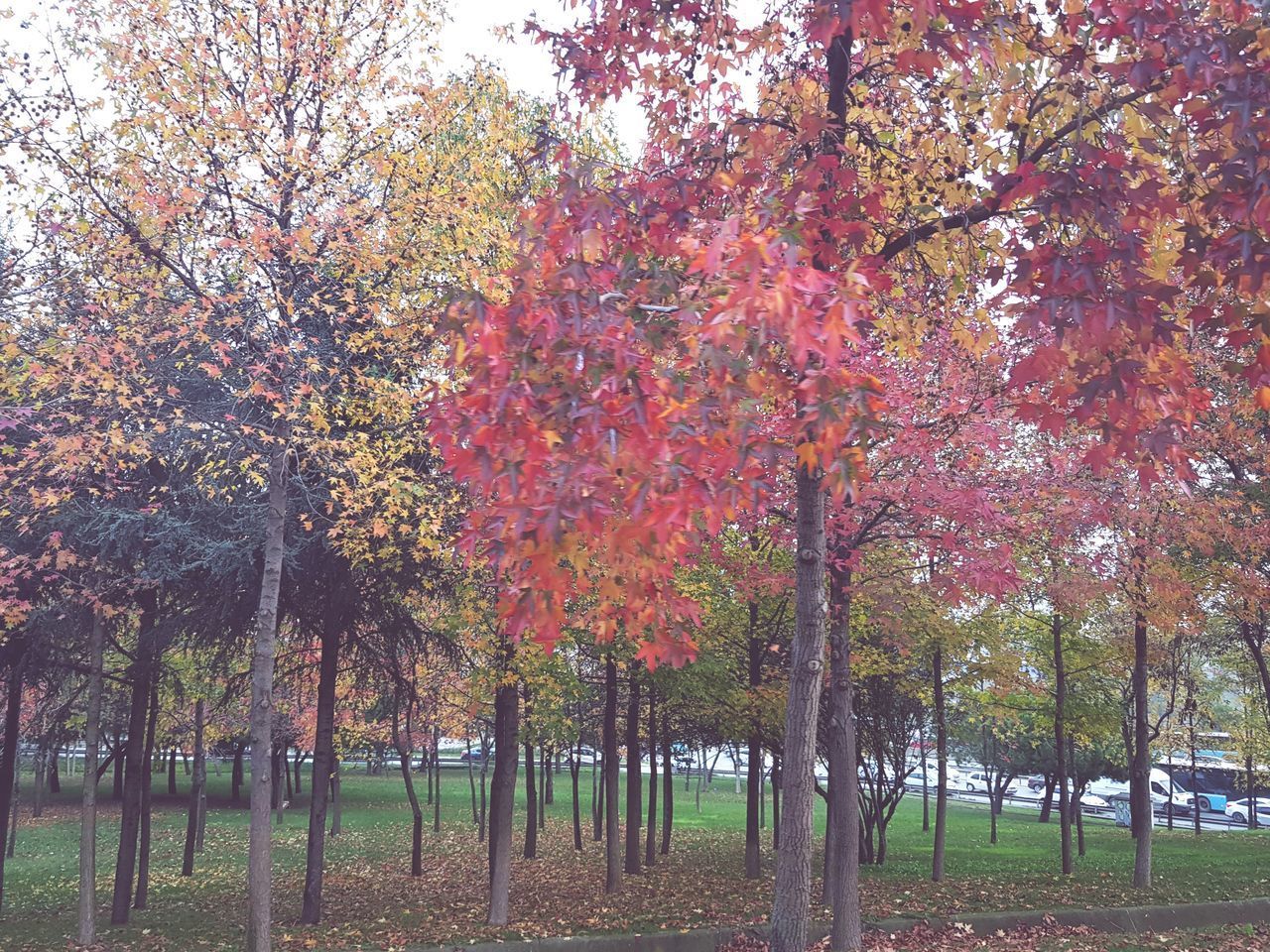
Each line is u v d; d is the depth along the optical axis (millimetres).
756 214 3111
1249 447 12484
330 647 15070
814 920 13180
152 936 13609
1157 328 3717
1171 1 3803
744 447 3002
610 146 10570
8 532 12570
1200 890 15469
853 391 2943
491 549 3439
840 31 4121
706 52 5902
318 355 9906
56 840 27297
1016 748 39594
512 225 10281
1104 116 4527
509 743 14828
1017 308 3961
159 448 10891
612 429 2840
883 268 5891
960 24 4238
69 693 18031
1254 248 3504
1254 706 27531
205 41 9320
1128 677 23641
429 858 24000
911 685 19141
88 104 9016
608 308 3254
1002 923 12820
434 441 3199
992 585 9953
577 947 11750
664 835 24547
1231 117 3549
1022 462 10797
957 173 5809
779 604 17250
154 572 12617
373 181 10008
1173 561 14578
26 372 10016
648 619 3916
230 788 47469
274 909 16094
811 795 5160
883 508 10586
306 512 12602
